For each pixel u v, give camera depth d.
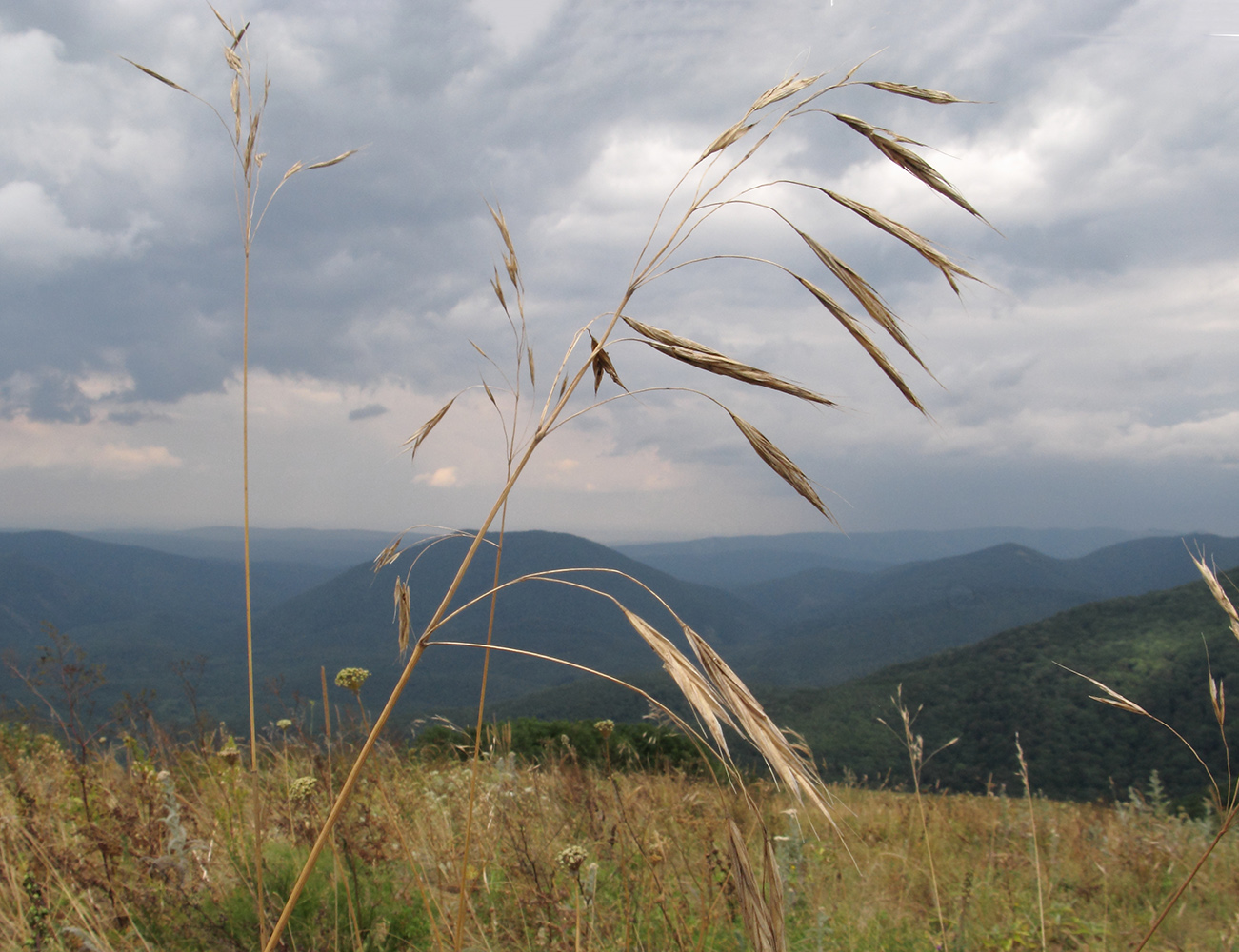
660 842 2.78
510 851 2.92
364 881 2.66
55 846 2.53
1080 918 3.86
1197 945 3.45
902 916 3.58
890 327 1.08
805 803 0.77
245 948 2.34
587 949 2.24
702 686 0.85
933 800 5.92
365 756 1.11
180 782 3.32
